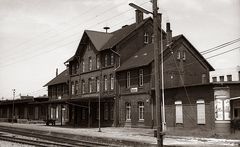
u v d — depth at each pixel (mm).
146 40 51719
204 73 48688
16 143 27078
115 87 48656
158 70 19234
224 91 34344
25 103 77438
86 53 56844
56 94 68500
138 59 46719
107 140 28828
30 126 52906
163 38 51781
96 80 53625
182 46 46781
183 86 38438
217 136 32438
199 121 36594
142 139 29734
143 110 44312
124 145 26359
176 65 45688
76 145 25328
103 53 52312
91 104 53969
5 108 88562
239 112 33594
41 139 31688
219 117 34281
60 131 40250
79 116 57594
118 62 48750
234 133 33094
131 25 54219
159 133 18812
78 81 58781
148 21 51719
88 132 38812
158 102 19000
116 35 54062
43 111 71062
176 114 39562
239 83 34281
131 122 45812
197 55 48156
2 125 56125
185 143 26766
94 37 54625
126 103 47281
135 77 45688
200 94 36688
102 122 51281
